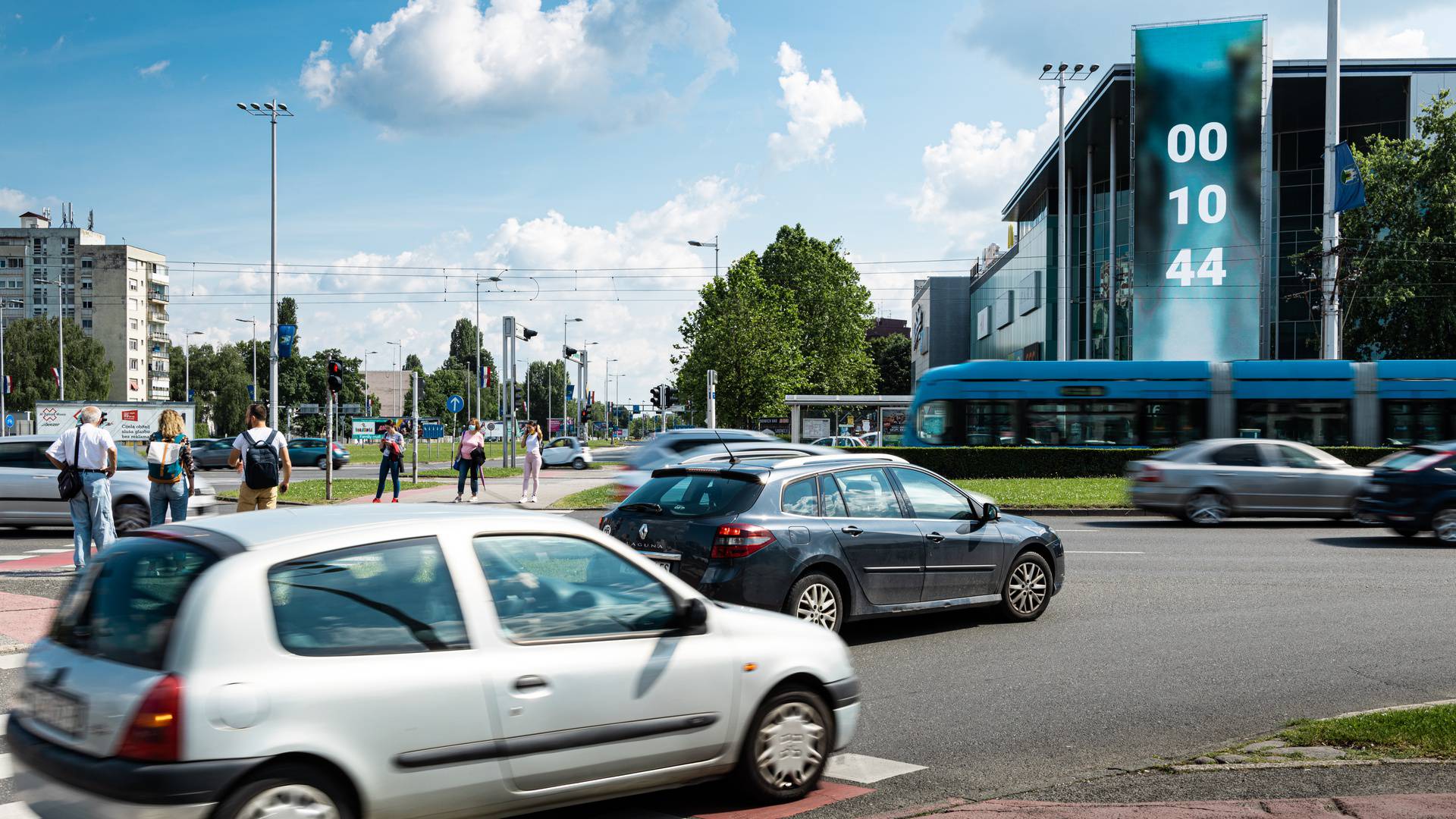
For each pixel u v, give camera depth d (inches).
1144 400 1048.8
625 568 182.2
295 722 141.7
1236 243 1679.4
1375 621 378.9
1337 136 1220.5
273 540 152.6
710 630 186.7
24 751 149.9
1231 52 1681.8
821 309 2738.7
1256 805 180.9
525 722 161.2
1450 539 611.5
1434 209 1605.6
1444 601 422.6
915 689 284.0
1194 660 317.4
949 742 235.1
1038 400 1067.9
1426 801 180.4
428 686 152.8
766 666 190.7
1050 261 2214.6
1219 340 1681.8
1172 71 1701.5
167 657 139.6
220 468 1678.2
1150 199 1711.4
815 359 2659.9
